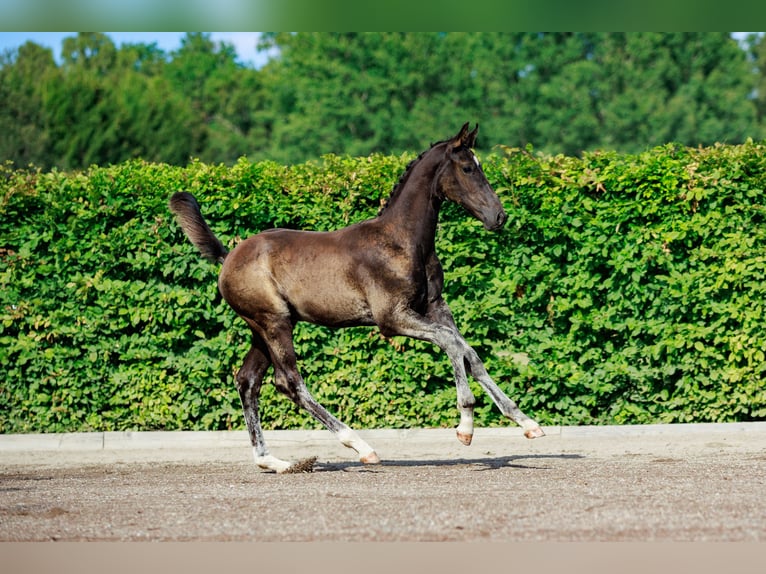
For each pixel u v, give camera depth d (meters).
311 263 8.72
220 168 10.98
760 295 10.55
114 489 7.83
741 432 10.57
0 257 11.08
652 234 10.55
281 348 8.90
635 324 10.67
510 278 10.78
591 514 5.95
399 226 8.57
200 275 10.89
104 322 11.03
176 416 11.13
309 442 10.97
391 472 8.63
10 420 11.18
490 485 7.45
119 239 11.01
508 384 10.90
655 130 39.66
